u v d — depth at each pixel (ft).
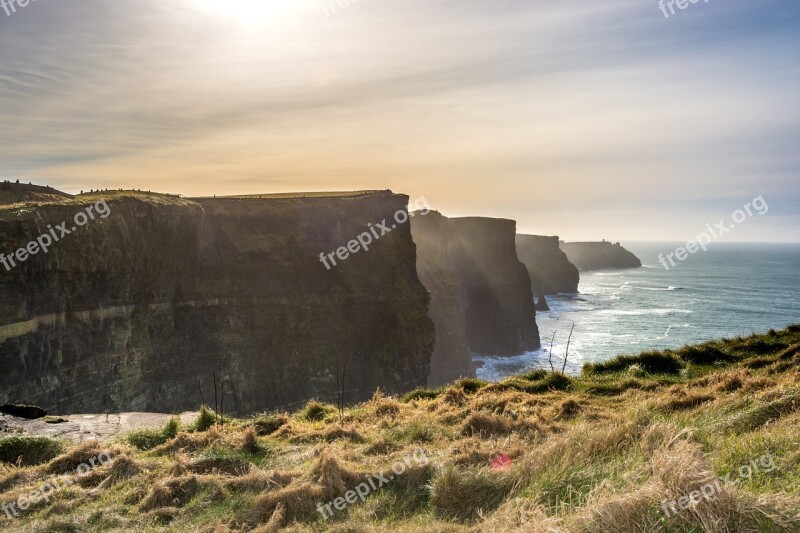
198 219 264.11
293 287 288.10
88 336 195.83
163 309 240.32
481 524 24.85
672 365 80.38
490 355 482.28
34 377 171.22
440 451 38.40
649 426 31.81
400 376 305.73
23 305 169.37
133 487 35.91
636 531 20.70
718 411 40.86
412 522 27.50
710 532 19.48
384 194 339.57
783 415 35.55
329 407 64.64
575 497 25.30
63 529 29.96
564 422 50.70
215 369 258.98
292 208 308.81
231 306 270.05
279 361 278.46
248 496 32.24
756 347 85.15
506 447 38.83
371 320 304.09
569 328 532.73
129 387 214.90
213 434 48.62
